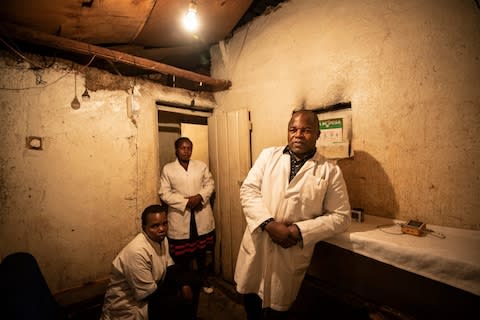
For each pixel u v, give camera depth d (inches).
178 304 66.5
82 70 85.1
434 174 57.3
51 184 79.4
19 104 74.2
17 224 74.1
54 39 68.9
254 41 101.3
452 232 54.7
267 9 95.7
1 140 71.6
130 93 95.0
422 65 58.2
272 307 60.1
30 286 38.3
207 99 118.3
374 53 66.3
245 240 66.7
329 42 76.4
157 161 102.3
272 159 66.1
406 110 61.1
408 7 59.9
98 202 88.4
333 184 59.9
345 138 73.3
